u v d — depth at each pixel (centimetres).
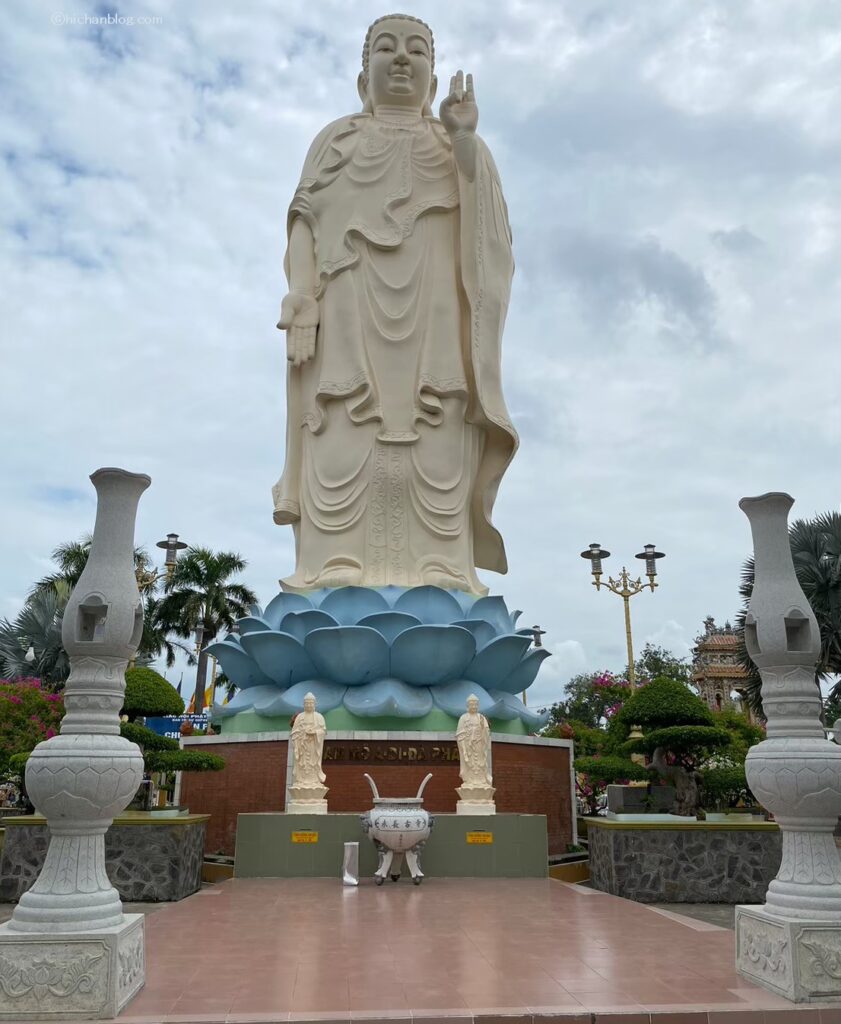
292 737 1424
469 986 653
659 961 741
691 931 873
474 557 2055
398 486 1908
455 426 1972
